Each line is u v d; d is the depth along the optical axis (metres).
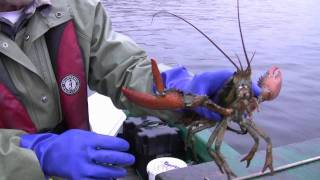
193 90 0.74
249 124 0.76
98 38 0.87
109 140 0.72
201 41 6.12
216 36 6.58
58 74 0.81
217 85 0.74
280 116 3.03
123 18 7.69
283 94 3.54
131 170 1.50
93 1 0.87
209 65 4.81
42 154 0.69
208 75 0.74
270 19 8.34
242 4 10.38
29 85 0.77
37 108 0.79
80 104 0.84
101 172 0.69
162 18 7.85
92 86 0.93
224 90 0.73
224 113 0.72
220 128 0.76
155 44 5.84
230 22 7.84
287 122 2.94
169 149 1.44
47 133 0.76
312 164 1.14
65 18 0.82
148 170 1.27
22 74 0.77
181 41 6.07
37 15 0.79
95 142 0.71
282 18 8.50
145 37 6.25
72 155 0.68
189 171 1.08
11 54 0.75
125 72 0.86
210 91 0.74
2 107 0.75
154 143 1.41
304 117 3.03
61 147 0.69
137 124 1.51
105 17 0.89
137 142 1.45
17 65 0.76
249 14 8.94
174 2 10.02
